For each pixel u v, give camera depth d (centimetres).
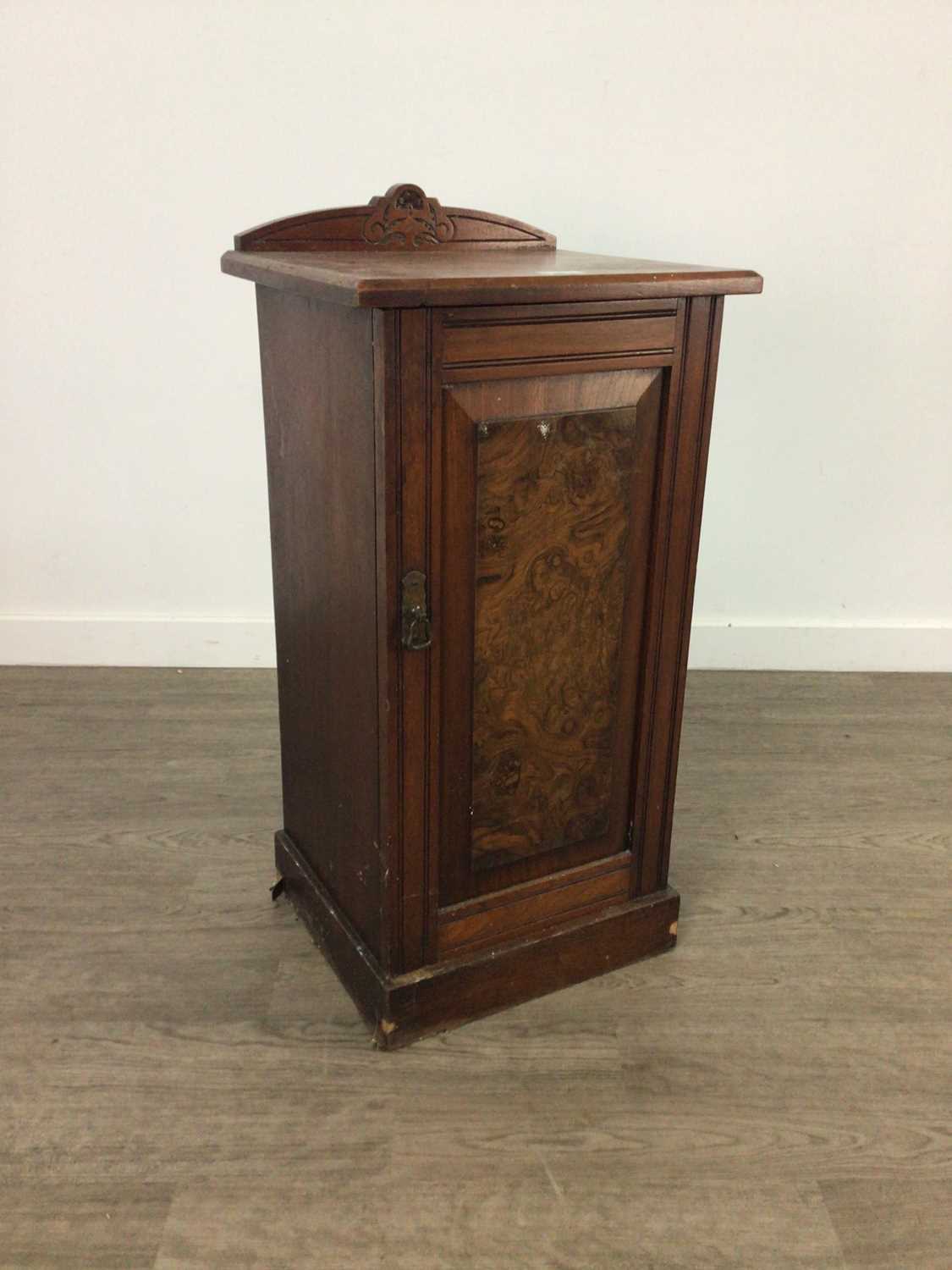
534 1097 150
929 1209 134
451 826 153
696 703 276
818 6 242
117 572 284
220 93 244
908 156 254
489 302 125
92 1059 155
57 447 270
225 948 180
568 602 150
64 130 244
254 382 267
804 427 276
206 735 253
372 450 129
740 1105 150
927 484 282
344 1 239
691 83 248
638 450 148
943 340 269
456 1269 125
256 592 288
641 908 175
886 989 173
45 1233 129
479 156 253
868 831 219
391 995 154
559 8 241
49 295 257
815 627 295
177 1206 132
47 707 265
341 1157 140
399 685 139
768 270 262
